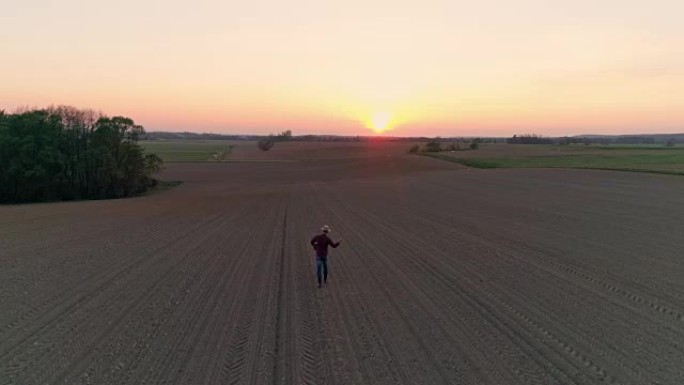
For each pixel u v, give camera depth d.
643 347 10.06
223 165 109.12
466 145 164.88
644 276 15.58
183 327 11.67
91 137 61.31
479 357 9.68
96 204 46.09
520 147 156.50
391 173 79.56
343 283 15.38
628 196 37.78
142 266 18.23
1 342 10.96
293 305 13.23
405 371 9.10
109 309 13.17
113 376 9.11
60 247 22.39
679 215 28.22
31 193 57.28
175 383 8.77
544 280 15.32
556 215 29.17
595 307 12.68
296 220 30.58
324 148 177.25
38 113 59.97
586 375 8.84
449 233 24.08
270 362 9.59
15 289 15.30
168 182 73.94
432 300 13.46
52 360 9.91
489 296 13.75
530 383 8.56
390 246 21.17
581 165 77.75
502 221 27.47
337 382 8.70
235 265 18.17
